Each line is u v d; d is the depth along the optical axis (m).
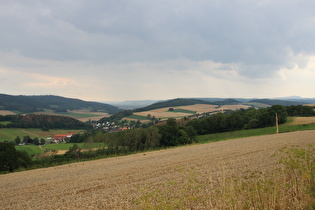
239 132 71.88
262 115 74.31
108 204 14.15
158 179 19.89
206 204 10.45
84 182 22.67
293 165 9.95
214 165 23.28
